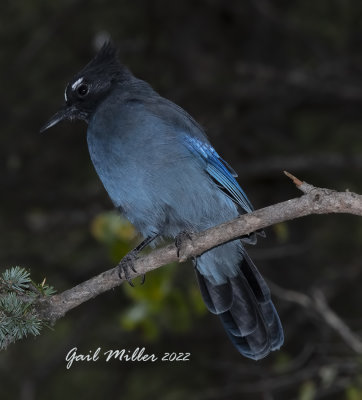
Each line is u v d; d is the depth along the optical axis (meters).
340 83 15.01
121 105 8.46
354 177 14.77
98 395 13.88
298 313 13.49
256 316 8.18
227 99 14.83
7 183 14.55
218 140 14.73
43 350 14.36
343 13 14.52
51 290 6.77
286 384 11.28
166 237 8.57
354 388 10.23
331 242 14.09
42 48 14.45
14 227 14.53
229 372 13.31
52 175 14.77
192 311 12.97
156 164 8.06
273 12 14.91
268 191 15.09
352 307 14.12
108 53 9.38
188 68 14.89
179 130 8.45
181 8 15.27
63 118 9.34
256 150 14.95
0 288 6.55
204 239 6.77
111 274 6.76
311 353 12.15
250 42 15.81
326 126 15.13
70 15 14.38
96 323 14.25
